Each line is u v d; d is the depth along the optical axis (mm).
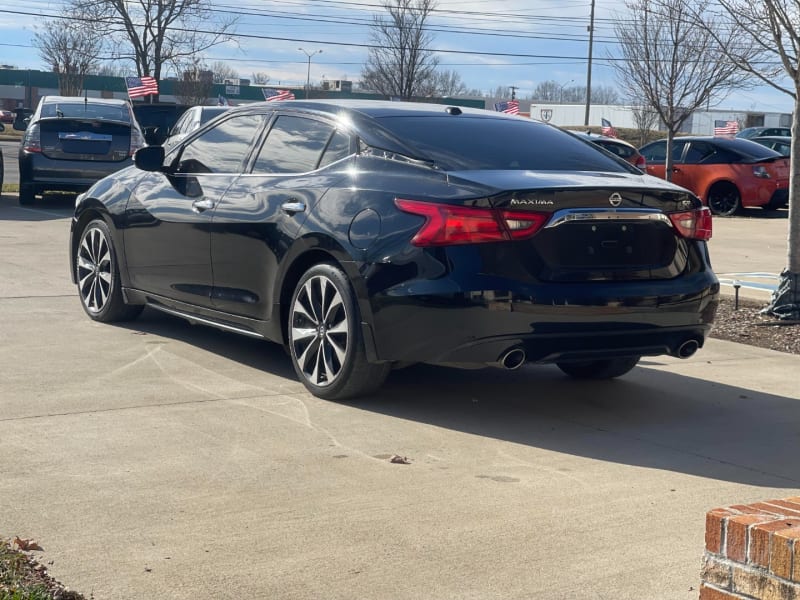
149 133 19250
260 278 6070
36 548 3598
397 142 5688
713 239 15750
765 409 5945
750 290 10016
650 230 5430
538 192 5102
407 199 5301
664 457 4965
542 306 5086
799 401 6152
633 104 30000
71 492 4176
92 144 15898
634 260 5383
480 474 4594
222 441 4926
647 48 21078
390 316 5270
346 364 5520
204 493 4219
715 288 5652
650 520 4090
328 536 3809
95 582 3359
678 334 5566
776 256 13539
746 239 15805
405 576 3488
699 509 4238
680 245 5539
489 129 6082
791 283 8609
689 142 21188
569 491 4410
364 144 5812
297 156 6180
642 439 5262
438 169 5406
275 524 3908
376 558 3627
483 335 5078
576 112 60906
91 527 3820
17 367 6203
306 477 4457
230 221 6234
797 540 2486
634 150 20594
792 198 8586
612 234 5305
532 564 3621
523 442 5129
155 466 4531
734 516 2676
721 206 20688
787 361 7270
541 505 4219
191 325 7676
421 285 5133
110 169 15977
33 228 13234
